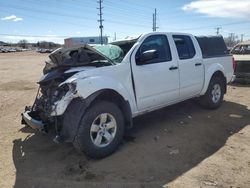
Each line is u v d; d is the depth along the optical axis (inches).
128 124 194.5
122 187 145.1
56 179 153.8
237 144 199.9
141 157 177.8
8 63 1177.4
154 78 209.0
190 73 245.4
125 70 189.9
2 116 276.7
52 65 202.7
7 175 159.3
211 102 280.4
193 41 257.1
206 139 208.7
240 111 283.3
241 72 424.8
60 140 164.4
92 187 145.6
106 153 176.7
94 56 188.7
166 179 152.3
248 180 151.3
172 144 198.2
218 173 158.4
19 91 423.5
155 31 221.3
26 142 205.6
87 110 167.8
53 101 171.0
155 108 220.2
